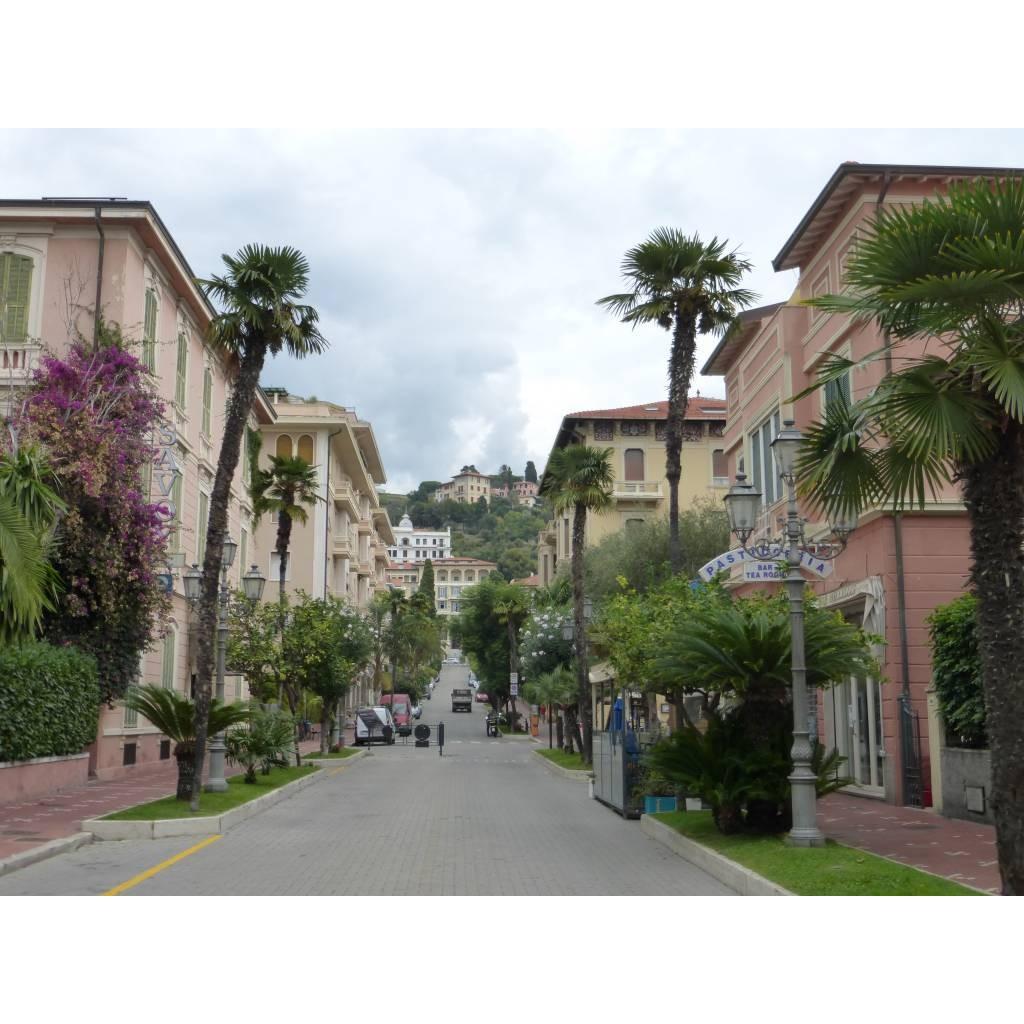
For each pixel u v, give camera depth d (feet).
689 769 43.06
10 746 59.47
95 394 70.69
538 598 191.42
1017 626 26.86
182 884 34.24
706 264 68.85
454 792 74.84
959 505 59.52
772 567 50.80
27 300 81.30
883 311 29.43
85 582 70.69
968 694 50.90
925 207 27.22
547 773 100.27
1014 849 26.25
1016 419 26.25
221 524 57.21
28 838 43.39
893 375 29.37
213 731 63.72
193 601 75.56
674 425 69.82
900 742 58.29
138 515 72.43
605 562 150.00
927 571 59.52
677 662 43.65
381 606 245.04
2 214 81.05
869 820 50.88
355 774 96.89
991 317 27.48
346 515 202.18
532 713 233.55
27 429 66.59
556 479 108.58
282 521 112.16
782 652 41.78
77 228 82.53
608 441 191.93
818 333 73.00
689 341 70.18
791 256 75.66
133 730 86.02
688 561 137.80
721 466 191.01
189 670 103.96
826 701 72.49
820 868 33.04
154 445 80.89
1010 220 26.71
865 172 62.54
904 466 31.17
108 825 46.73
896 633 59.21
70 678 68.69
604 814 60.80
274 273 57.93
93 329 80.53
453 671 563.48
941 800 53.52
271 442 180.75
